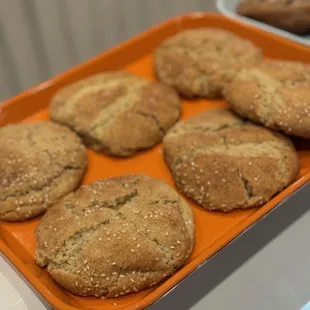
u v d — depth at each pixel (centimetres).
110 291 22
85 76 36
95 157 31
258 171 26
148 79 35
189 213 26
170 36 39
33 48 46
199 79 34
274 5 39
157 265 23
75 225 24
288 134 28
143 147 30
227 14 39
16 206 27
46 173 27
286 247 25
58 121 32
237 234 23
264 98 28
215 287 23
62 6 45
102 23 49
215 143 28
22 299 22
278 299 23
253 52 35
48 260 23
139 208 24
